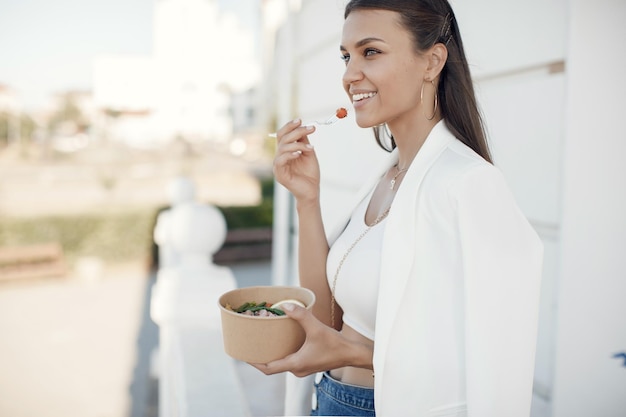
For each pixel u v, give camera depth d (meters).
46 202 17.67
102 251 11.42
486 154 1.21
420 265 1.07
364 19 1.14
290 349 1.10
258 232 12.61
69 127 39.97
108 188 20.45
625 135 1.46
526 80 1.79
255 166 31.55
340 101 3.60
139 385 5.10
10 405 4.69
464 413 1.04
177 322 2.42
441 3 1.17
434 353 1.05
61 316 7.46
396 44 1.13
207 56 38.28
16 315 7.52
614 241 1.49
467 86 1.20
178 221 3.25
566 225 1.46
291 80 5.03
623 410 1.53
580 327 1.51
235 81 38.41
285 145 1.35
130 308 7.84
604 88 1.44
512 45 1.82
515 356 0.99
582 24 1.42
